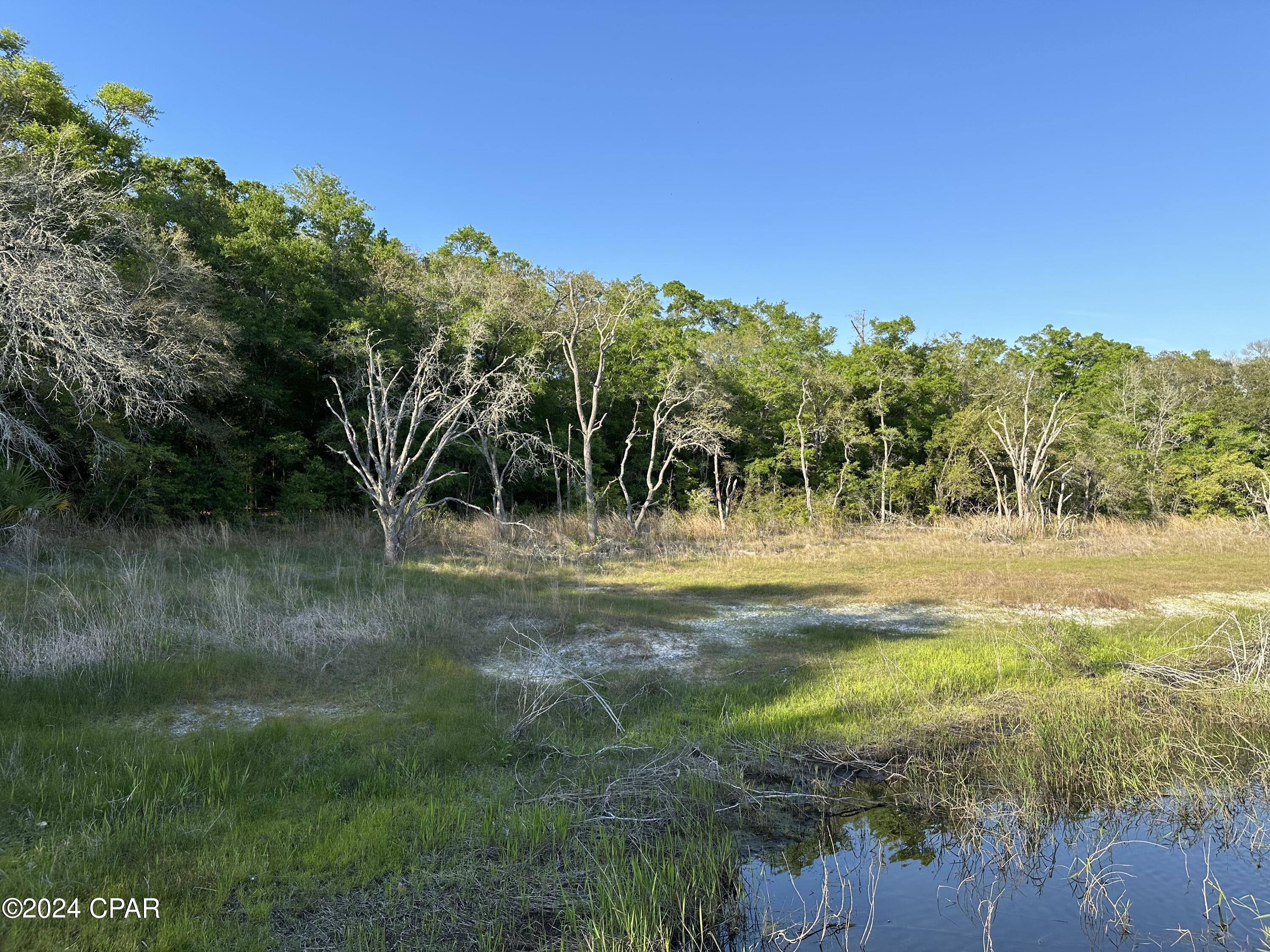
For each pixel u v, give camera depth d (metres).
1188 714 8.38
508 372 24.48
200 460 21.27
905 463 39.56
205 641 9.38
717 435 31.97
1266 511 34.69
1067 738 7.61
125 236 17.89
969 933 4.93
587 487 25.25
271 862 5.00
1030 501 32.88
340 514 24.05
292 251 24.92
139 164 23.55
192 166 27.61
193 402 22.56
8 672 7.81
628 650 10.48
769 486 36.72
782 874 5.59
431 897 4.86
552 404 32.38
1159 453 39.84
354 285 27.50
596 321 28.39
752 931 4.91
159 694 7.89
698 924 4.91
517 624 11.44
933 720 8.19
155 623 9.52
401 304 27.72
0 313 14.76
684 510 34.06
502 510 25.03
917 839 6.14
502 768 6.80
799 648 10.95
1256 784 7.09
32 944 4.02
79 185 17.25
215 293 20.92
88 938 4.11
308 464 24.05
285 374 25.84
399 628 10.50
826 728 7.90
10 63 19.50
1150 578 18.16
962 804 6.50
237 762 6.44
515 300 29.58
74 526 16.59
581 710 8.22
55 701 7.45
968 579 17.58
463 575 16.19
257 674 8.59
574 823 5.88
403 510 17.78
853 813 6.50
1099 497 36.69
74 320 15.28
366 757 6.70
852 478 36.31
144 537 17.36
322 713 7.83
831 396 37.59
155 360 17.73
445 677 8.79
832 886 5.45
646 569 19.27
